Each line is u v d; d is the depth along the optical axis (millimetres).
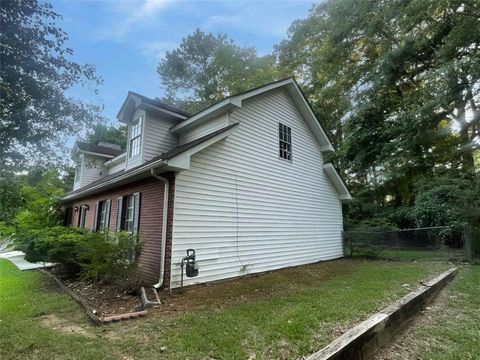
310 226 10438
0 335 3486
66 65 3719
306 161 10734
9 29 3180
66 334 3512
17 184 3791
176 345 3152
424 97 11633
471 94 12031
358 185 18062
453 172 11828
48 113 3771
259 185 8406
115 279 5863
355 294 5230
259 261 8000
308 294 5379
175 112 8758
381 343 3291
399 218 15703
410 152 13281
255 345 3127
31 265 9516
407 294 5070
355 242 12211
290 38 20359
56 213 13703
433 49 12250
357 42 16000
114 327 3740
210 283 6559
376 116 14570
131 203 7742
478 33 10141
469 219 9938
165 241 6008
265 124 8961
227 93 22938
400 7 12789
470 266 8750
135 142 8750
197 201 6645
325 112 19469
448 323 4078
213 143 6855
